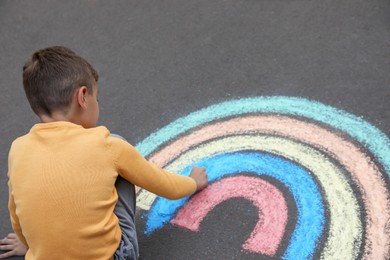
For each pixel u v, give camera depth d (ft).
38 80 5.70
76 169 5.45
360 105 7.95
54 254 5.50
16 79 10.18
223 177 7.47
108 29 10.71
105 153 5.56
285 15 9.87
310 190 7.00
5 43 11.10
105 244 5.61
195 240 6.82
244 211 6.98
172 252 6.76
